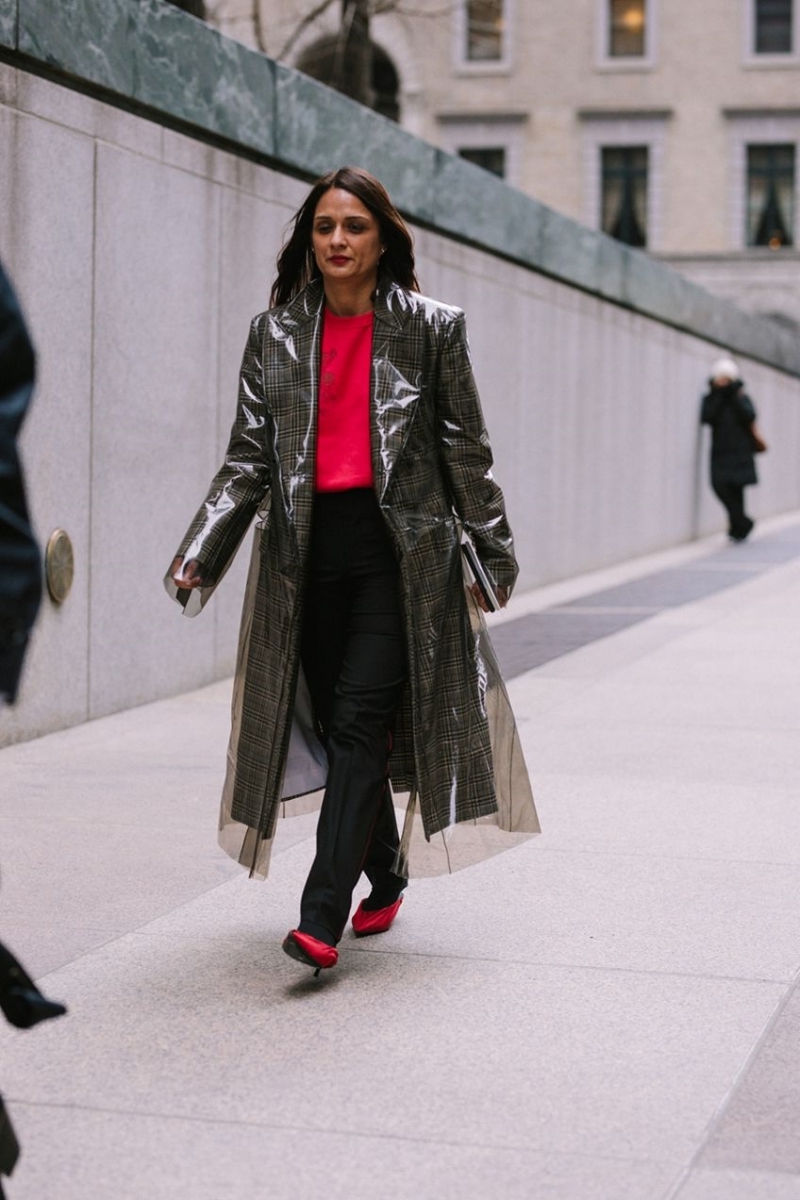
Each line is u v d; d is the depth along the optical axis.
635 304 18.42
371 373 4.37
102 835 6.01
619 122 50.12
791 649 10.98
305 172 10.60
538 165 50.28
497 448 14.44
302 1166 3.26
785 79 49.53
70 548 8.07
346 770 4.37
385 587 4.43
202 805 6.52
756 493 25.84
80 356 8.12
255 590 4.52
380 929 4.85
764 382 26.33
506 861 5.71
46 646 7.95
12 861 5.62
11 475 2.57
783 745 7.80
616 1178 3.21
